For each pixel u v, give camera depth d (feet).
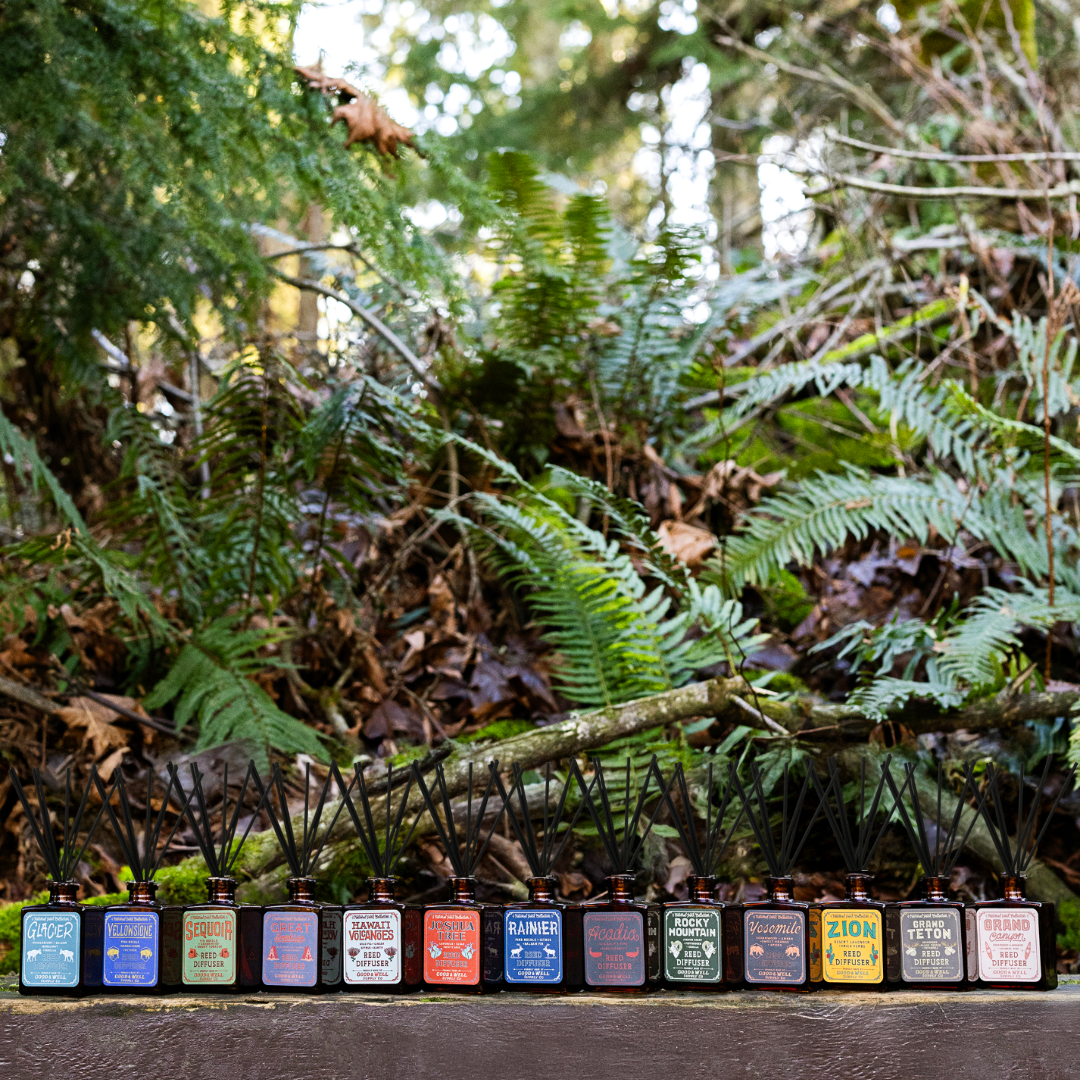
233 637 8.41
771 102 20.99
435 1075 4.44
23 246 10.15
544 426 10.80
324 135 7.66
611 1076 4.42
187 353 10.69
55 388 11.15
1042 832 5.45
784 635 9.68
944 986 4.68
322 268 11.62
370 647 9.42
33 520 11.78
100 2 7.34
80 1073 4.49
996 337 12.40
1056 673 9.05
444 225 13.11
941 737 7.80
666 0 21.93
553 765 7.50
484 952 4.72
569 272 10.37
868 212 12.98
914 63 13.76
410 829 6.82
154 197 8.04
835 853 7.43
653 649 7.80
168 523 8.85
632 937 4.68
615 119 23.04
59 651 8.68
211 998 4.59
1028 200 13.42
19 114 7.71
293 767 8.07
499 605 10.38
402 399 9.27
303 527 10.64
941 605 9.25
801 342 13.96
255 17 7.34
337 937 4.76
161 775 7.96
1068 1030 4.43
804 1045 4.43
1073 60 14.33
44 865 7.22
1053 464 8.77
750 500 11.05
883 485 9.05
